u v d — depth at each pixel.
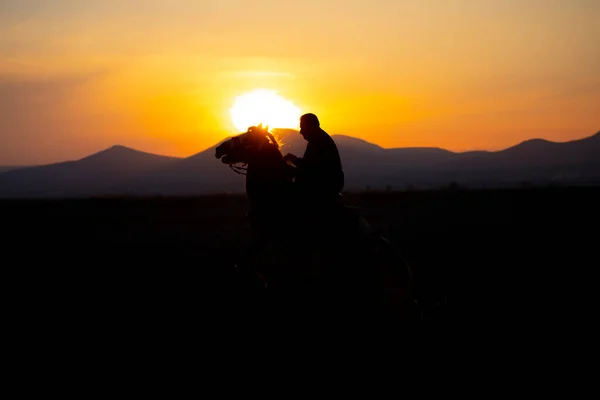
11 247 29.27
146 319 15.80
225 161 12.30
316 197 11.65
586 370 11.78
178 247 28.48
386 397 10.84
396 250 11.60
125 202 61.19
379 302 11.32
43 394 11.18
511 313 15.52
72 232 35.78
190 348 13.48
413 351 11.95
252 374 11.95
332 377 11.66
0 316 16.25
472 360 12.38
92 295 18.61
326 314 11.64
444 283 18.86
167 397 11.04
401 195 58.09
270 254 11.97
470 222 36.06
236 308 16.61
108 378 11.89
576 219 36.19
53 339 14.23
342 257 11.37
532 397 10.71
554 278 19.47
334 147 11.84
